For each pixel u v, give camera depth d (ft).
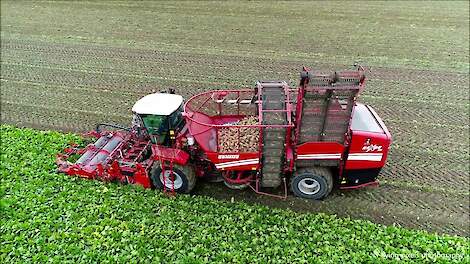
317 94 32.53
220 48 72.38
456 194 38.99
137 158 38.83
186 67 65.41
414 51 70.59
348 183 38.58
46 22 85.87
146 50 71.72
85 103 55.26
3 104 55.11
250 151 35.88
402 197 38.63
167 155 36.47
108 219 34.42
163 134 37.60
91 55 69.92
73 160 42.34
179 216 35.22
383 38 76.33
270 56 69.10
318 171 36.63
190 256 31.24
